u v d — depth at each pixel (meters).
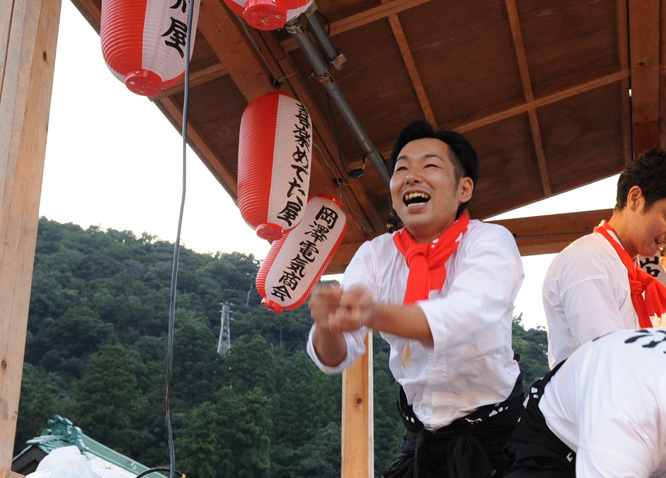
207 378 27.64
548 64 4.88
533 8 4.46
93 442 7.03
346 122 4.69
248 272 39.75
